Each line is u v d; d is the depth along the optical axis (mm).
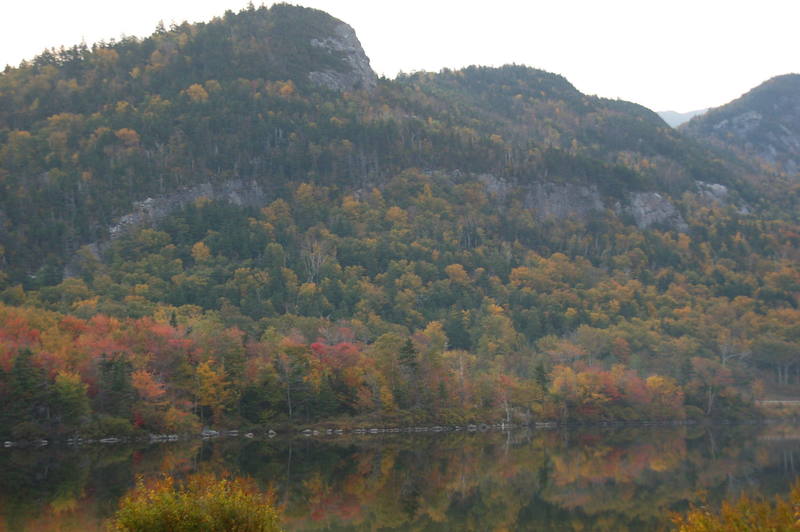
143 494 30656
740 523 27594
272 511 31047
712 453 101562
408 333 180375
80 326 126625
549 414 145250
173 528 29062
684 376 167375
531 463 89750
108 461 81062
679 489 72125
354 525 55844
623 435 129875
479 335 188500
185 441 104812
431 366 138000
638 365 171500
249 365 122812
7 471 73438
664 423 154625
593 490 71688
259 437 113875
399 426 127625
